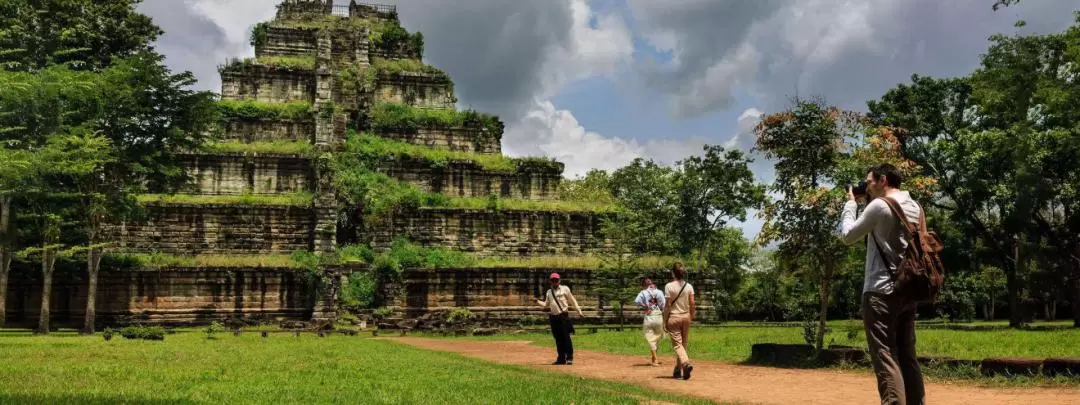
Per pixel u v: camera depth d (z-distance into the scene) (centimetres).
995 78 4638
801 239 2380
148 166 4788
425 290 5538
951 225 5962
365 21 7406
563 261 5794
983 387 1628
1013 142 4747
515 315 5534
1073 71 4109
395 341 3647
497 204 6106
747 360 2419
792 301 7969
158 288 5134
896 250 934
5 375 1602
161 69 4828
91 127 4462
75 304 5050
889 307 929
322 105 6256
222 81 6450
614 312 5675
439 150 6475
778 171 2458
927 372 1831
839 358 2158
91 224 4534
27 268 5056
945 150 5256
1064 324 5859
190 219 5603
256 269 5281
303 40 6981
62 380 1515
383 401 1246
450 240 5953
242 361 2105
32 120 4378
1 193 4172
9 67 4875
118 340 3319
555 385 1547
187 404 1168
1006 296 7562
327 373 1759
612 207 6331
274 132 6238
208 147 5425
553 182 6525
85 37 5641
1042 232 5406
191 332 4362
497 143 6725
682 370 1891
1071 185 4819
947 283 6994
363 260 5678
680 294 1845
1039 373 1667
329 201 5734
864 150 2355
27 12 5406
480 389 1447
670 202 7744
